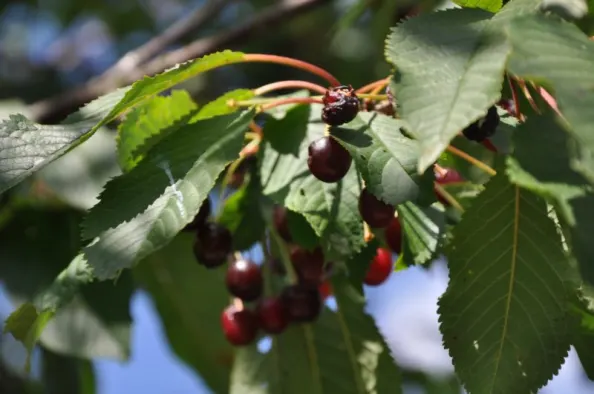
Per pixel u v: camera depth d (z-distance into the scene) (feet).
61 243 3.10
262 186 2.51
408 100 2.20
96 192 3.01
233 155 2.41
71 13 4.76
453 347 2.48
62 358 3.33
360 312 2.80
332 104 2.41
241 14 4.42
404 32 2.26
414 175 2.38
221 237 2.64
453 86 2.19
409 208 2.53
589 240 2.07
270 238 2.71
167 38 3.74
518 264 2.47
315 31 4.00
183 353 3.40
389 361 2.79
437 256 2.51
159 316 3.36
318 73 2.51
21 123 2.41
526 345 2.47
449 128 2.16
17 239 3.08
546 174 2.11
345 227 2.45
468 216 2.47
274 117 2.56
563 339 2.47
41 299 2.50
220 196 2.68
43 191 3.11
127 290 3.09
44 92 4.27
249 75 4.01
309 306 2.70
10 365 3.67
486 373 2.47
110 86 3.55
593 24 2.48
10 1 4.64
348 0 4.00
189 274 3.31
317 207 2.47
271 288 2.76
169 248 3.29
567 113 2.09
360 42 3.92
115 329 3.06
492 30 2.24
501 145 2.47
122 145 2.62
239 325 2.72
